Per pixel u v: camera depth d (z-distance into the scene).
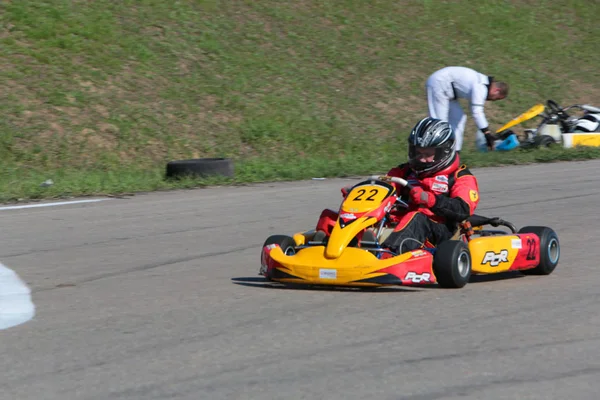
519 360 15.78
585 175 49.94
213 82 65.25
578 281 23.33
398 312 19.58
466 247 22.05
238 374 15.17
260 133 60.47
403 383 14.54
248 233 32.44
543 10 98.38
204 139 58.25
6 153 50.81
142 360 16.14
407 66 77.25
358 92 70.88
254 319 19.17
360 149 61.94
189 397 14.04
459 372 15.11
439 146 23.47
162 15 71.19
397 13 86.75
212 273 25.11
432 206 22.81
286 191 45.00
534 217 35.62
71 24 64.88
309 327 18.36
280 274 22.02
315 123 64.19
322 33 78.69
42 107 55.56
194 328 18.47
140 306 20.80
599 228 32.62
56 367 15.84
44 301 21.59
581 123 64.12
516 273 24.84
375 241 22.22
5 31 61.91
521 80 81.25
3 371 15.67
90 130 55.00
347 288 22.52
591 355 16.08
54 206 40.12
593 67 88.56
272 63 71.12
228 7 77.00
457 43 84.69
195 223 34.94
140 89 61.16
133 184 46.31
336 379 14.79
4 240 31.47
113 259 27.61
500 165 55.53
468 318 18.98
